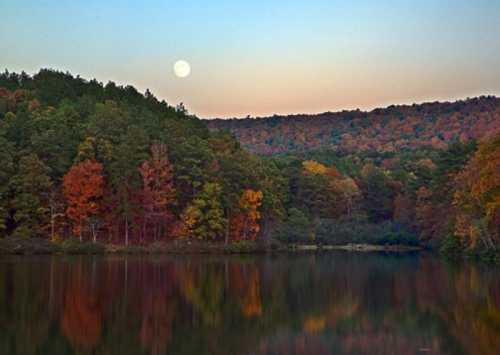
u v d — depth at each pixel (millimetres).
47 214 91500
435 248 103438
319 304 40562
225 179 103125
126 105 131750
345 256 90312
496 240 75062
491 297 42594
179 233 97750
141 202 97875
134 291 44969
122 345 28422
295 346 29203
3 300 39250
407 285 49938
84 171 92875
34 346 27750
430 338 30375
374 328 32938
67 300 39906
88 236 95375
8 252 81812
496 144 70062
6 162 90000
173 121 123375
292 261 78750
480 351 27594
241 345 29250
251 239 105688
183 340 29891
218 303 40656
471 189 72250
